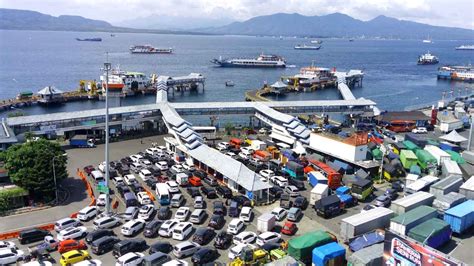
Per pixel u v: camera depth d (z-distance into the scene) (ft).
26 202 212.84
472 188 223.10
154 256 153.89
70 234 174.60
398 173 271.69
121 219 195.72
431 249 131.13
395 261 141.90
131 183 237.66
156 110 372.17
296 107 419.33
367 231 179.01
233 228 182.91
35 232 174.29
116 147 319.27
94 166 271.90
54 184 214.90
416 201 201.67
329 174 243.40
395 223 174.60
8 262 154.30
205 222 196.44
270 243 170.60
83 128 336.08
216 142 340.18
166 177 253.44
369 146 306.76
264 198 226.58
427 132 401.29
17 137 302.66
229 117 450.30
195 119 445.78
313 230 191.72
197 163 274.98
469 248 176.76
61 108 558.15
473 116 352.49
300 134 315.78
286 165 267.39
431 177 248.52
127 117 355.56
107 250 167.43
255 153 298.15
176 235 178.29
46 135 323.78
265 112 367.66
